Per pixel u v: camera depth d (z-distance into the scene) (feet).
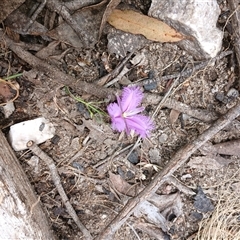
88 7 1.09
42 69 1.13
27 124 1.15
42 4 1.08
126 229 1.23
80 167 1.20
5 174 1.00
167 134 1.19
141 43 1.15
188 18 1.07
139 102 1.13
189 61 1.17
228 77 1.17
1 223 0.96
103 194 1.22
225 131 1.18
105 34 1.15
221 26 1.15
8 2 1.06
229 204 1.23
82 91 1.16
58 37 1.13
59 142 1.19
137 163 1.20
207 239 1.22
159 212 1.22
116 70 1.16
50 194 1.21
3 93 1.15
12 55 1.15
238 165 1.21
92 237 1.23
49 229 1.17
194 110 1.17
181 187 1.21
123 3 1.13
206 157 1.20
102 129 1.18
